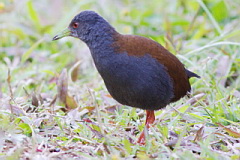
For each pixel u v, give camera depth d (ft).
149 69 33.22
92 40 34.96
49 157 28.60
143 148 30.60
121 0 72.84
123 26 62.64
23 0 64.44
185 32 57.77
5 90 46.52
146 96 33.68
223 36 46.93
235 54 46.98
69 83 46.83
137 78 33.17
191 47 51.31
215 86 40.93
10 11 65.26
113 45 33.55
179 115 35.58
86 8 68.49
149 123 35.50
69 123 34.68
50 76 50.88
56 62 55.93
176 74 35.06
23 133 32.73
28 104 38.58
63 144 31.40
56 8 69.51
